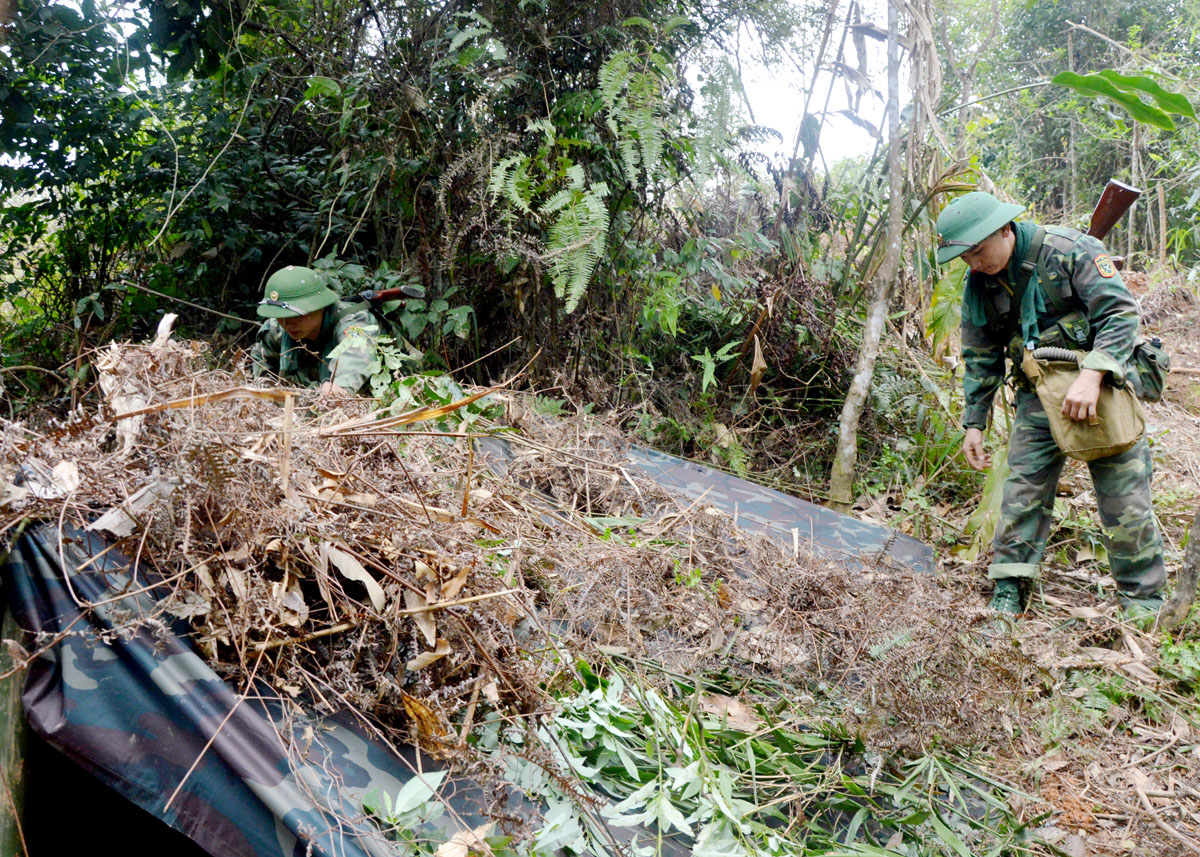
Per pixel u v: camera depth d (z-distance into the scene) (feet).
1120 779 7.14
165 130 14.48
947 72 22.08
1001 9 36.06
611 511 9.47
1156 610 9.51
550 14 12.51
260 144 15.01
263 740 4.55
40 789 4.78
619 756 5.62
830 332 15.17
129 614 4.56
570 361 13.47
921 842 5.82
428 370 12.46
